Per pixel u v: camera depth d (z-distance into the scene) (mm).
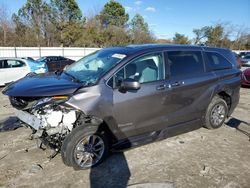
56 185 3301
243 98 8602
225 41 52844
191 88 4520
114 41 45844
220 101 5156
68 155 3514
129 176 3516
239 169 3719
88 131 3580
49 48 29859
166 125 4367
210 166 3783
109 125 3729
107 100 3613
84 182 3373
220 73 5078
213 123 5168
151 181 3391
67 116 3639
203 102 4812
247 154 4203
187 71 4551
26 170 3645
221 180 3424
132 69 3910
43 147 4168
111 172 3613
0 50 26703
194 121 4805
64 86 3535
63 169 3684
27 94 3404
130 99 3801
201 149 4355
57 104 3414
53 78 4016
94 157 3752
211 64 5004
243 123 5742
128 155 4102
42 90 3445
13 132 5008
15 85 3812
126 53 4039
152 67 4117
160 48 4316
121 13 52250
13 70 10789
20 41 37938
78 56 32312
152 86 4020
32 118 3613
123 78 3805
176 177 3486
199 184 3330
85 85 3605
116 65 3799
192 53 4742
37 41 40281
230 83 5207
